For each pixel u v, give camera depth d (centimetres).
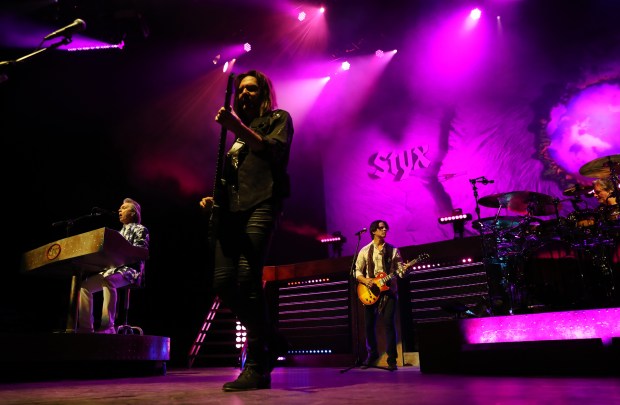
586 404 146
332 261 768
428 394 186
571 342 296
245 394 196
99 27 770
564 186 881
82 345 371
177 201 958
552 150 911
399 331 669
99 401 179
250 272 217
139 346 414
